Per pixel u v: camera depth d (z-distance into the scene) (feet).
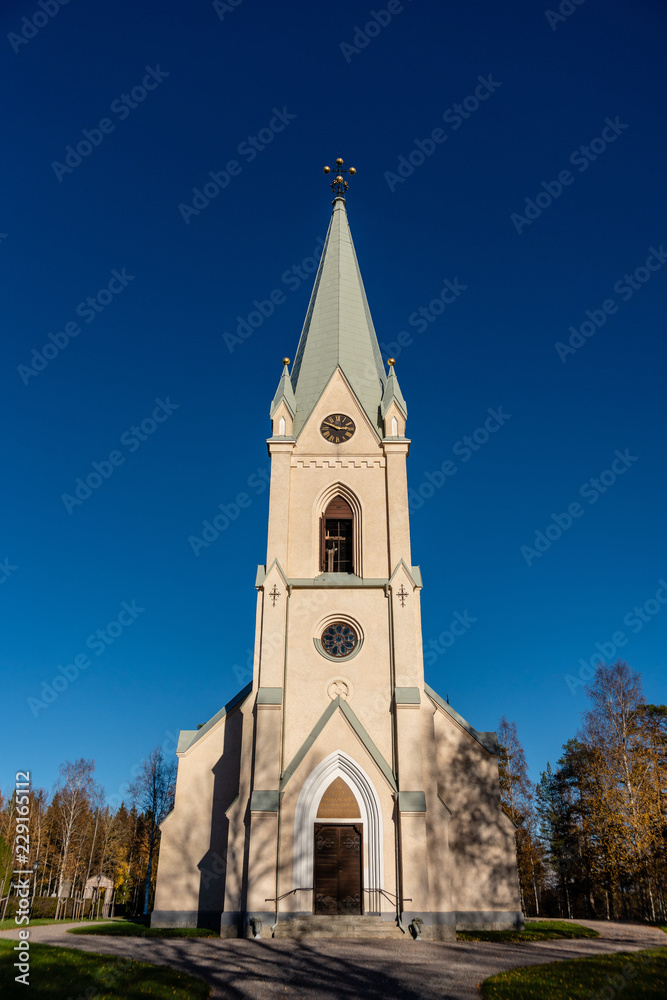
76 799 240.12
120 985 60.29
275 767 113.70
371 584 129.80
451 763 129.29
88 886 272.10
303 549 134.62
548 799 245.24
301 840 110.52
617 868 156.04
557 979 63.36
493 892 119.96
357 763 114.73
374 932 103.35
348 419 145.48
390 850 109.91
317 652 125.39
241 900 108.88
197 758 129.39
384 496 138.62
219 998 60.39
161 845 123.34
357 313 162.61
